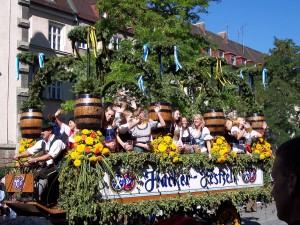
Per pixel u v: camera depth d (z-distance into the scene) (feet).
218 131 28.91
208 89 31.71
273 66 98.07
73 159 19.72
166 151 23.35
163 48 29.45
